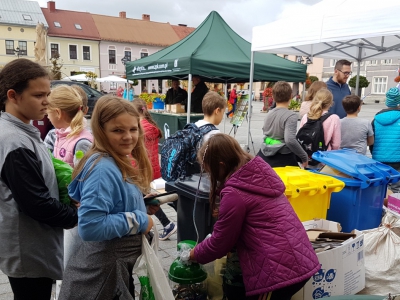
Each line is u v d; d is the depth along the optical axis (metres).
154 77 9.27
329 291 2.20
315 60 42.19
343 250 2.24
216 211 2.08
